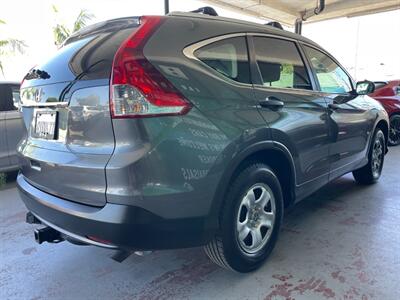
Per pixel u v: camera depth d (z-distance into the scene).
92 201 1.74
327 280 2.17
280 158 2.42
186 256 2.56
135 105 1.61
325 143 2.90
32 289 2.18
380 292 2.04
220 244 2.04
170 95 1.69
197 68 1.89
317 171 2.86
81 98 1.78
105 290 2.15
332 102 3.03
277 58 2.53
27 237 2.95
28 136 2.35
